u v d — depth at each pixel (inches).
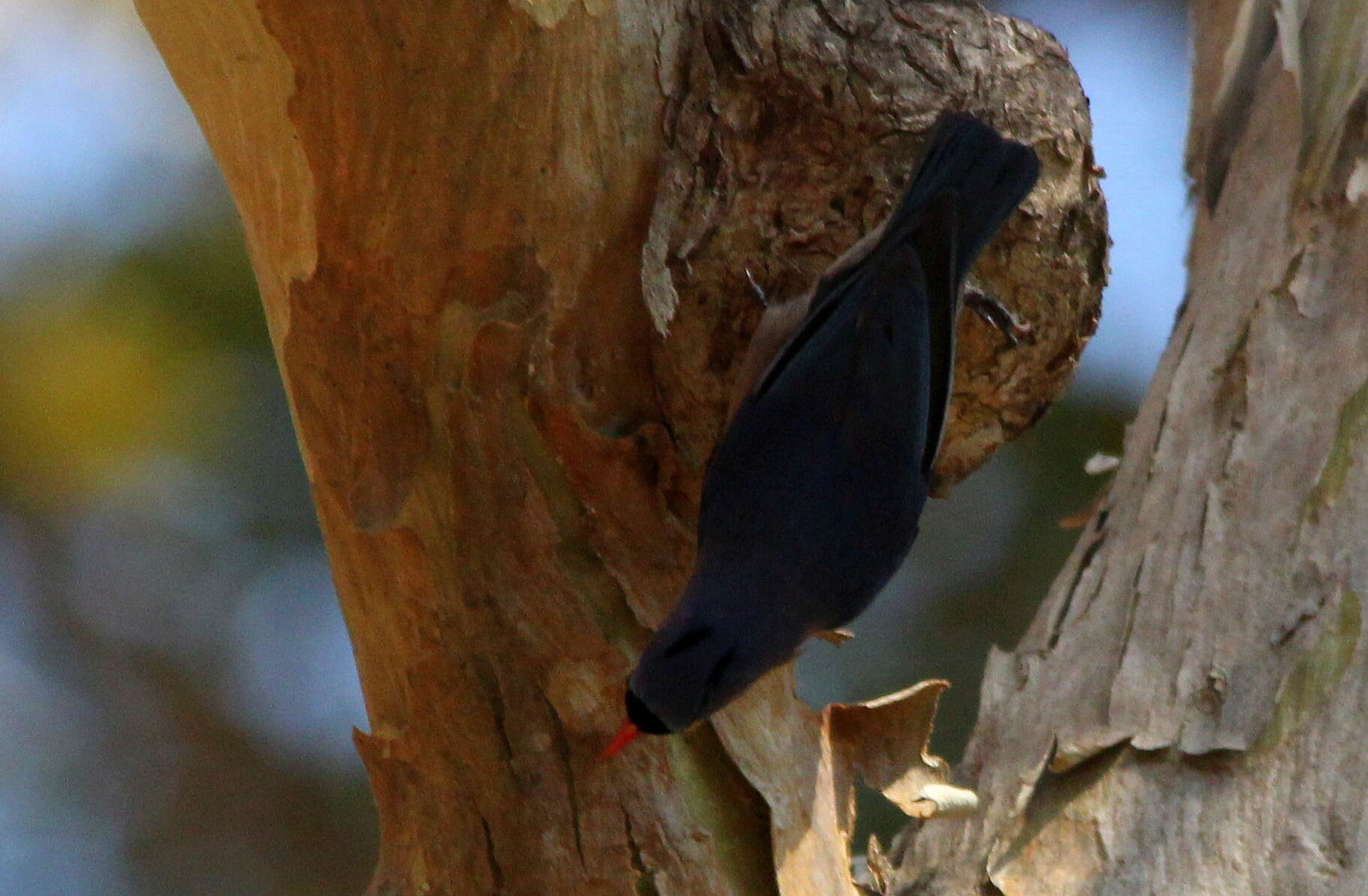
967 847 300.5
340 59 278.2
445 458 299.7
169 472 530.9
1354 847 261.0
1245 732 280.5
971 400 367.6
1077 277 363.3
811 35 333.1
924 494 330.0
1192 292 364.2
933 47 348.8
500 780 297.1
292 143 289.1
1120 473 347.6
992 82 353.7
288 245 299.4
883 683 531.8
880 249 325.1
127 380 512.7
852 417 322.7
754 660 298.4
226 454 528.4
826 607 315.3
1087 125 368.8
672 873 289.0
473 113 281.9
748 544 309.9
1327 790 268.7
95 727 582.6
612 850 290.4
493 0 271.9
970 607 543.5
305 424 310.7
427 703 301.7
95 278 511.2
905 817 492.1
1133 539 324.5
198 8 284.5
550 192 293.6
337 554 313.1
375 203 289.4
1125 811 282.5
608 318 310.8
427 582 301.3
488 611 299.9
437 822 302.2
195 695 579.2
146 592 566.9
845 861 303.1
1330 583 288.5
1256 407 318.7
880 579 324.5
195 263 509.0
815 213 335.0
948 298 324.5
